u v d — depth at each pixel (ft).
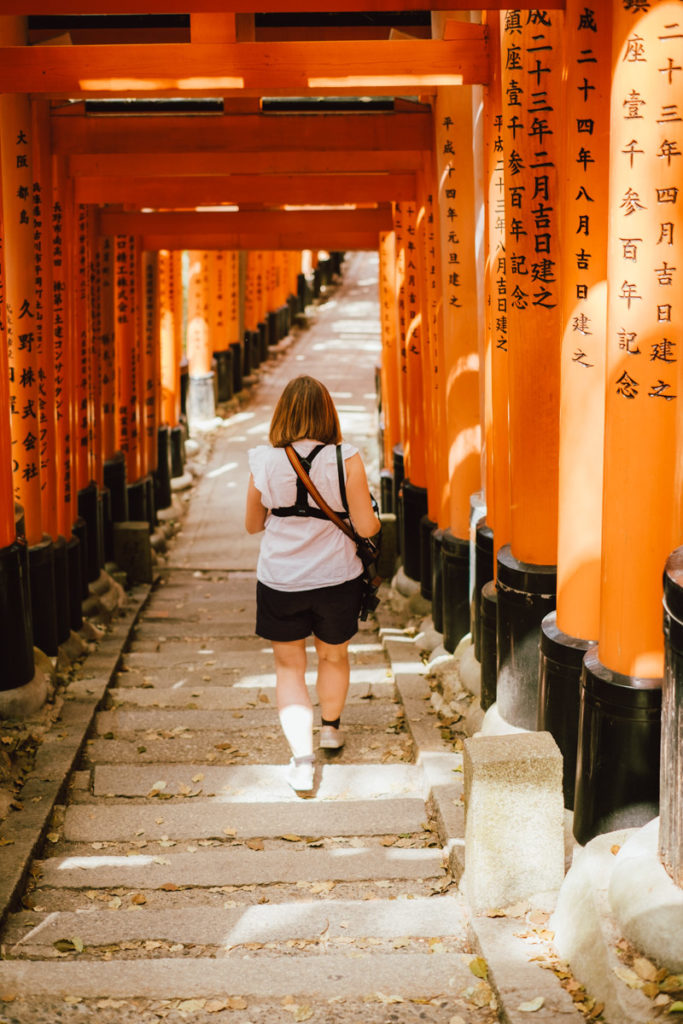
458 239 19.75
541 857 11.75
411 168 24.16
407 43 16.15
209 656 23.41
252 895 13.29
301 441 15.03
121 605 28.37
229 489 44.55
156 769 16.74
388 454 35.50
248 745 17.99
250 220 33.09
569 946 10.63
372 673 21.50
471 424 20.33
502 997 10.01
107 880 13.48
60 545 22.21
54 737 17.40
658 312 10.98
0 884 12.80
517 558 15.38
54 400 22.81
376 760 17.31
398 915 12.48
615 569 11.85
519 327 14.62
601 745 12.10
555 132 13.97
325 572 15.33
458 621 20.70
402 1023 10.11
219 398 58.34
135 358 35.22
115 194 26.63
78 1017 10.22
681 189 10.76
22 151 19.97
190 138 23.00
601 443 13.01
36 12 14.02
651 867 10.27
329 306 96.73
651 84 10.64
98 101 23.04
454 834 13.89
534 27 13.71
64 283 23.75
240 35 18.33
